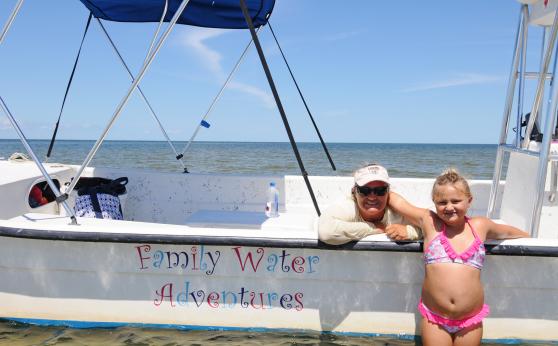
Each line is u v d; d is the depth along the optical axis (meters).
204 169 19.55
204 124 5.00
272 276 2.88
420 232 2.73
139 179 4.92
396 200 2.90
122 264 2.92
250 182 4.84
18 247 2.96
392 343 2.83
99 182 4.23
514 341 2.80
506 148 3.71
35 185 4.25
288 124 2.99
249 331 2.96
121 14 4.69
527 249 2.63
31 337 2.89
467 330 2.57
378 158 36.06
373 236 2.74
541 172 2.85
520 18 3.78
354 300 2.86
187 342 2.84
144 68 2.98
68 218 3.23
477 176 18.22
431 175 17.05
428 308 2.64
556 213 3.92
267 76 2.96
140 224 3.10
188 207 4.88
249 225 3.67
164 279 2.93
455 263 2.55
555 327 2.76
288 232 2.82
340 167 22.92
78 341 2.85
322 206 4.82
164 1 4.30
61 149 55.06
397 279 2.81
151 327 3.00
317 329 2.91
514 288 2.75
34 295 3.01
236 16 4.59
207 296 2.93
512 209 3.69
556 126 3.64
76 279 2.97
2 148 65.31
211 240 2.80
